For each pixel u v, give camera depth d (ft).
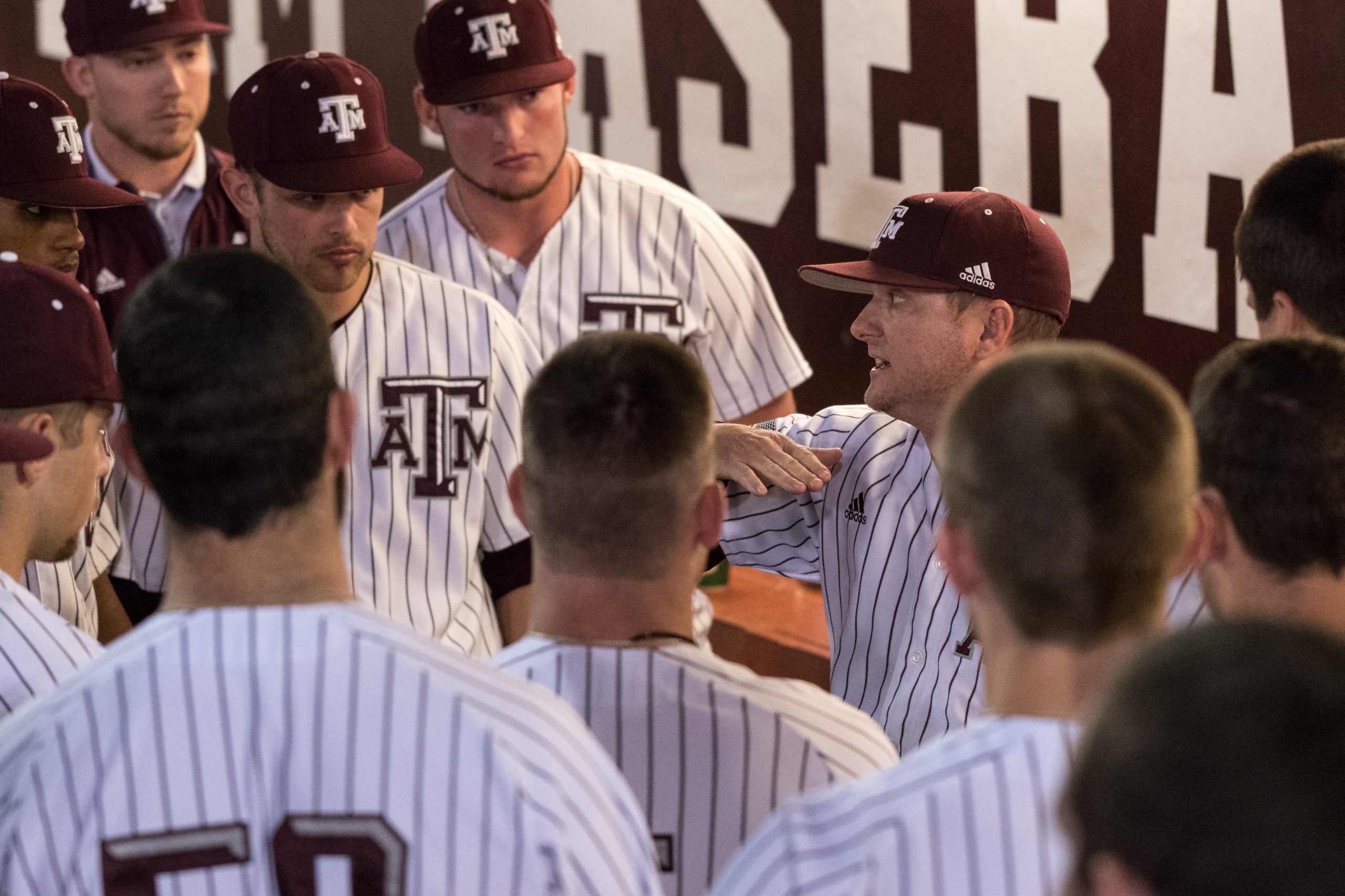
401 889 15.14
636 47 53.98
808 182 54.13
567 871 14.90
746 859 14.05
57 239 38.19
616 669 18.37
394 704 15.31
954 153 52.34
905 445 30.19
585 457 18.04
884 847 13.43
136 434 16.07
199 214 45.60
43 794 15.39
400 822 15.12
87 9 43.24
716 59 53.78
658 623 18.86
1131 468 13.87
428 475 33.73
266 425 15.66
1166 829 8.54
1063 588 13.87
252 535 15.94
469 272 40.37
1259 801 8.27
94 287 43.65
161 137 44.01
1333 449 17.38
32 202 36.55
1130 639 14.16
